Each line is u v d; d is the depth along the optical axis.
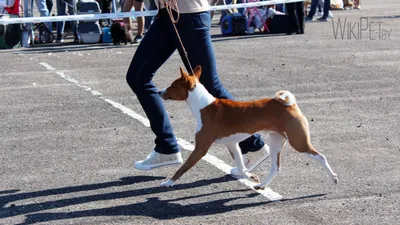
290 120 5.39
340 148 7.00
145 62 6.07
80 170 6.43
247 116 5.50
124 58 13.73
